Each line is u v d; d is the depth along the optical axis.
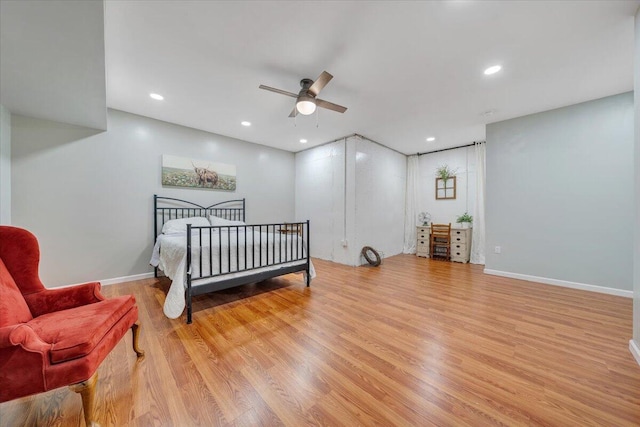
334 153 4.77
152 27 1.80
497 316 2.32
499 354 1.71
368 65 2.29
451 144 4.99
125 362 1.61
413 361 1.64
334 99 2.98
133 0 1.55
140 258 3.51
